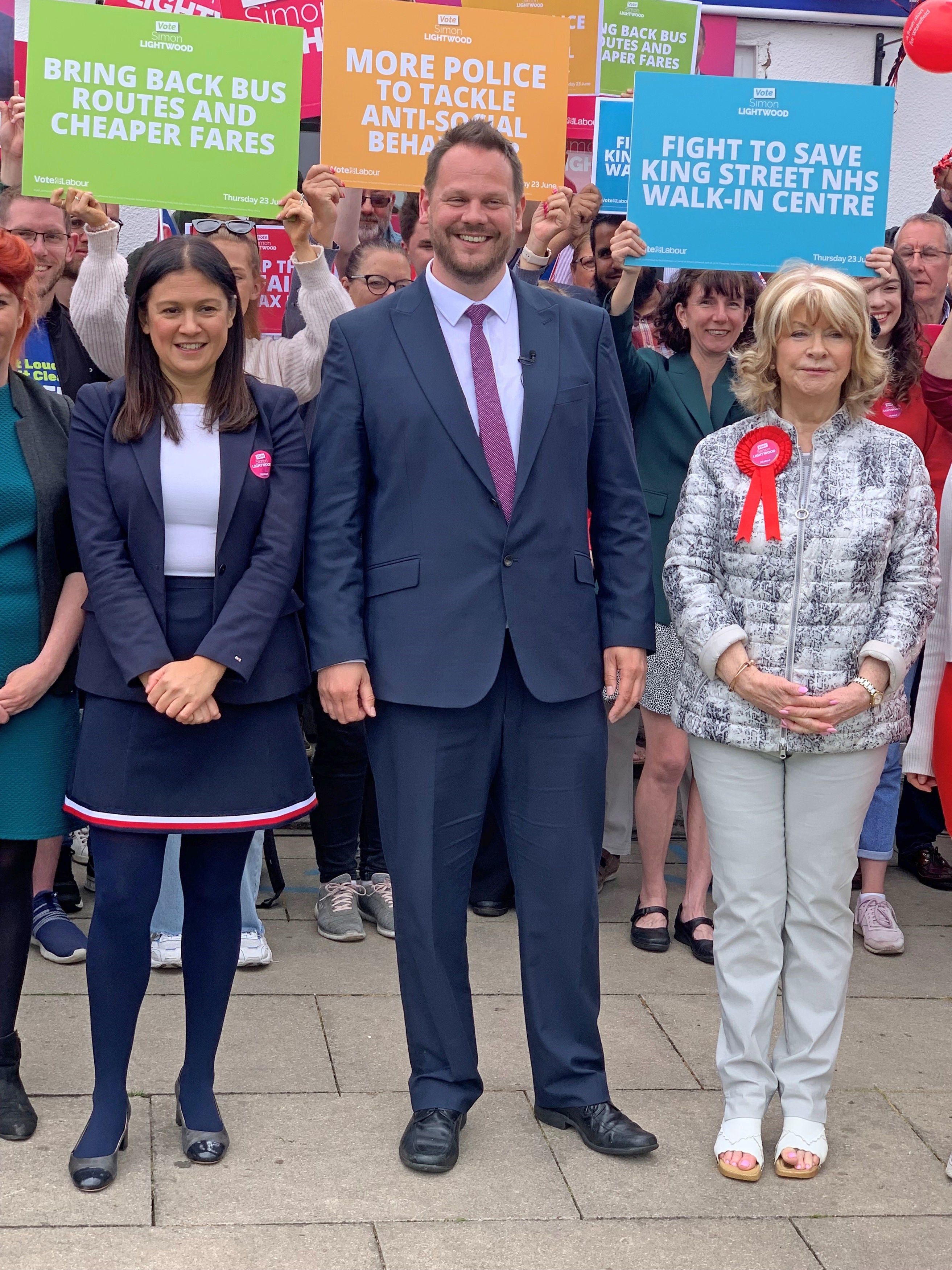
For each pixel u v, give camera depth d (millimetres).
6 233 3020
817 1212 2930
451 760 3064
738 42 6711
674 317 4383
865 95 4016
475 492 3027
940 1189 3039
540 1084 3213
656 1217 2881
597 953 3219
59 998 3742
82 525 2947
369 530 3127
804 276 3059
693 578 3139
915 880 5176
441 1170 2992
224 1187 2908
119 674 2906
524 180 4301
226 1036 3590
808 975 3166
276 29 3932
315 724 4441
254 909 4020
